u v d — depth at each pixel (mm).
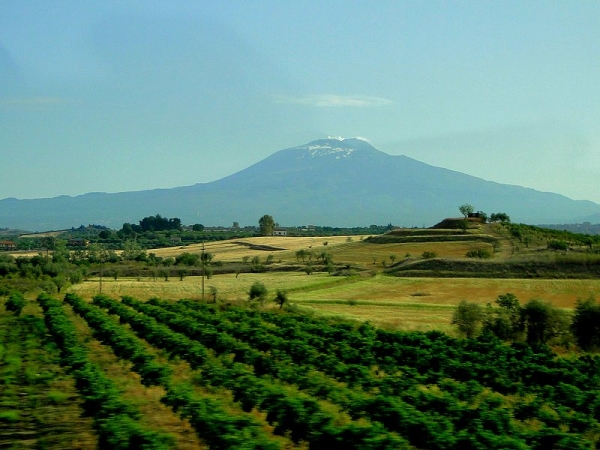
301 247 198625
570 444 24312
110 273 133750
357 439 22281
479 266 114625
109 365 41344
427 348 49406
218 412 24688
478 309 63344
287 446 24734
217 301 89062
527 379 39875
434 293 96000
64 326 51688
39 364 40250
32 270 116750
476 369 39625
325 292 99562
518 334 61281
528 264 112062
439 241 172625
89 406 26844
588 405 32344
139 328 55750
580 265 108750
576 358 50500
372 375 38125
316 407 25750
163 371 33875
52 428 25484
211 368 35375
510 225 189000
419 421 24891
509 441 23359
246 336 52500
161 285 113562
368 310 81250
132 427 22469
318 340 49969
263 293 87625
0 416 25938
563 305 80688
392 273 119000
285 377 35969
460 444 23562
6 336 51375
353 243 186125
